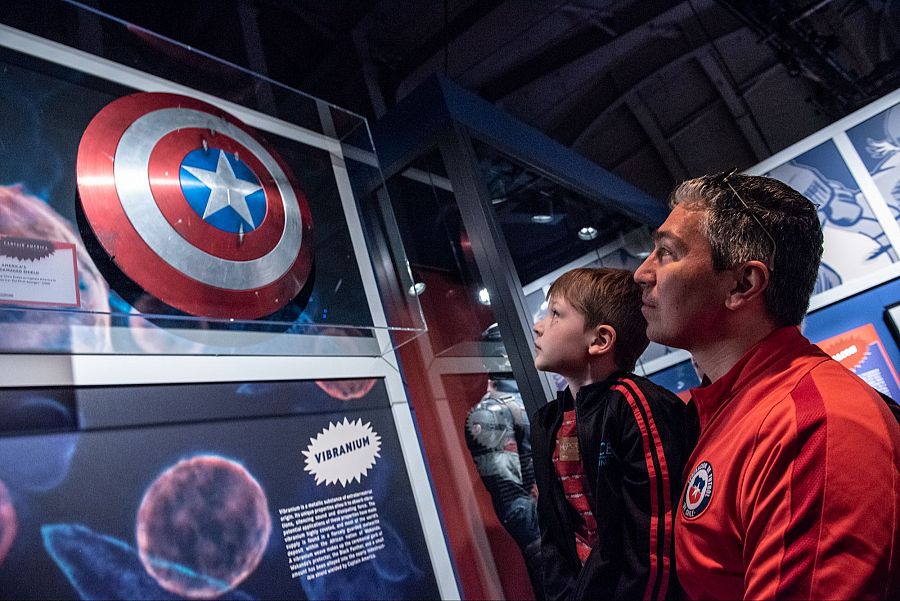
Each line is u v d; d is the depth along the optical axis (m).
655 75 5.12
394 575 1.38
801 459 0.64
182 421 1.18
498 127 2.40
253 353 1.32
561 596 1.23
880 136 3.91
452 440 1.78
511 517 1.78
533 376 1.81
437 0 3.92
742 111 5.15
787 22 4.02
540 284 2.29
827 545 0.59
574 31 4.49
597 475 1.11
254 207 1.38
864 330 3.81
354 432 1.45
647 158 5.54
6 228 1.02
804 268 0.87
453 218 2.04
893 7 4.70
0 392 0.98
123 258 1.13
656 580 0.98
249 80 1.54
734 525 0.73
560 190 2.75
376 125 2.33
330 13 3.78
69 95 1.22
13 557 0.92
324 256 1.54
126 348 1.13
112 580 0.99
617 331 1.34
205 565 1.10
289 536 1.24
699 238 0.90
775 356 0.82
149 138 1.26
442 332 1.92
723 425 0.83
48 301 1.01
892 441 0.63
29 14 1.19
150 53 1.36
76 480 1.01
